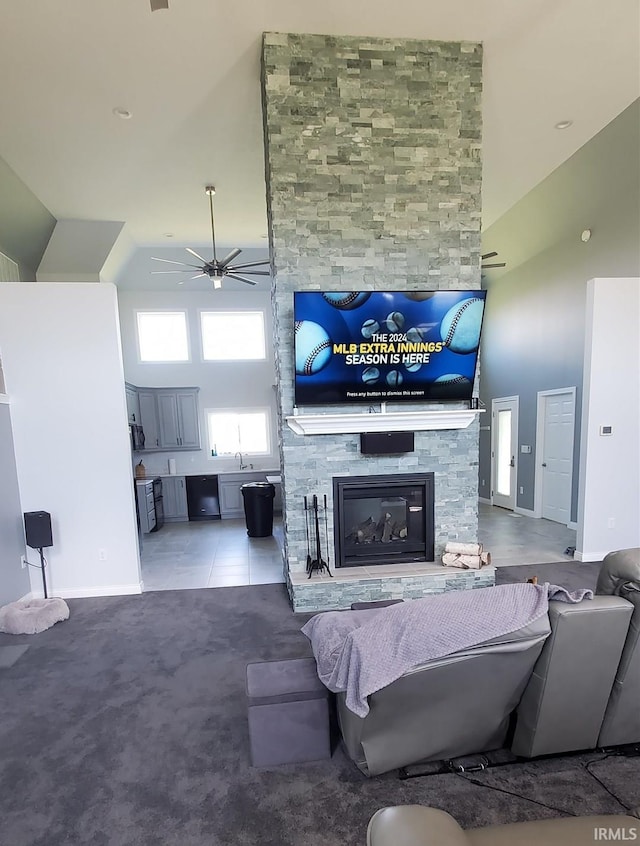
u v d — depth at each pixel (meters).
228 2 2.90
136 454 7.61
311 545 3.63
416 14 3.10
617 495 4.43
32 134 4.10
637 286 4.31
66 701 2.44
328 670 1.71
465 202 3.56
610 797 1.70
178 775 1.89
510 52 3.46
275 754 1.92
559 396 6.10
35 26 2.96
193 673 2.70
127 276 7.35
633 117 4.12
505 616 1.53
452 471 3.75
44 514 3.73
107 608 3.71
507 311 7.20
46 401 3.89
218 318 7.88
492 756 1.91
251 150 4.48
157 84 3.54
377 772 1.74
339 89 3.35
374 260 3.49
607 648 1.61
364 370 3.48
